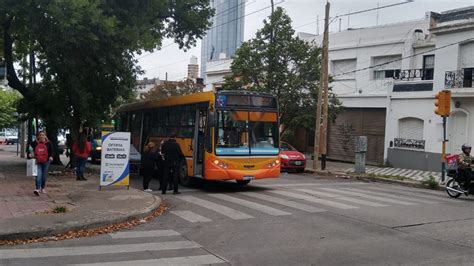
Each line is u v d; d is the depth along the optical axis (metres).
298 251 7.62
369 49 29.55
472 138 23.02
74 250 7.49
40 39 16.28
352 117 30.23
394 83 27.23
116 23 15.63
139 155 19.64
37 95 20.66
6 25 17.34
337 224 9.88
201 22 21.94
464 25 23.09
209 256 7.24
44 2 14.27
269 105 15.56
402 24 27.95
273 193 14.66
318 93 24.73
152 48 17.17
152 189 15.45
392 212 11.49
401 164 26.39
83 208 10.47
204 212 11.16
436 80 24.64
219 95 14.76
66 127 20.78
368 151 29.06
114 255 7.21
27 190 13.05
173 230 9.18
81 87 18.62
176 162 14.30
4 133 69.75
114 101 21.53
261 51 26.53
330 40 32.09
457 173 14.81
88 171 20.05
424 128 25.31
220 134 14.66
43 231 8.35
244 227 9.51
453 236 8.87
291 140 35.56
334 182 19.31
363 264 6.90
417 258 7.27
